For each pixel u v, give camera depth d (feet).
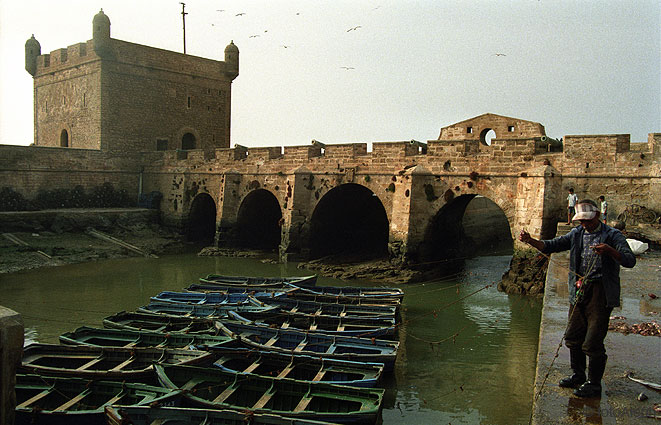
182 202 167.32
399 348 69.21
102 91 174.91
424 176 113.09
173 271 122.93
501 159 102.42
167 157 176.14
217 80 208.44
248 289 91.45
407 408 51.29
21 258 126.00
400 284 106.63
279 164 142.10
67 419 39.88
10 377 23.47
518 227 98.58
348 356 56.49
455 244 134.72
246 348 60.13
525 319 81.61
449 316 83.87
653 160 85.76
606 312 24.94
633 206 86.22
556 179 93.97
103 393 45.80
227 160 156.87
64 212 151.84
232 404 44.52
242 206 153.07
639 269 57.52
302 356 53.88
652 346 31.89
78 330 62.95
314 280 100.17
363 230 153.07
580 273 26.03
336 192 136.77
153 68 187.42
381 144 121.08
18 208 153.58
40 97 206.59
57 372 48.14
